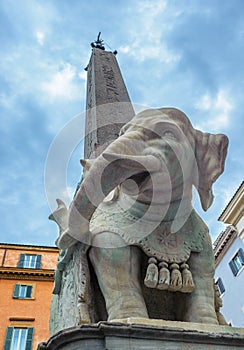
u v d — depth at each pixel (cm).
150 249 268
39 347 216
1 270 2614
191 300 274
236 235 2480
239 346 221
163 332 211
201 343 216
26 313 2477
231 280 2539
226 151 318
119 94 759
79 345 204
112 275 261
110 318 247
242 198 2267
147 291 280
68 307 277
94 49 1030
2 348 2300
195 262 287
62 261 296
